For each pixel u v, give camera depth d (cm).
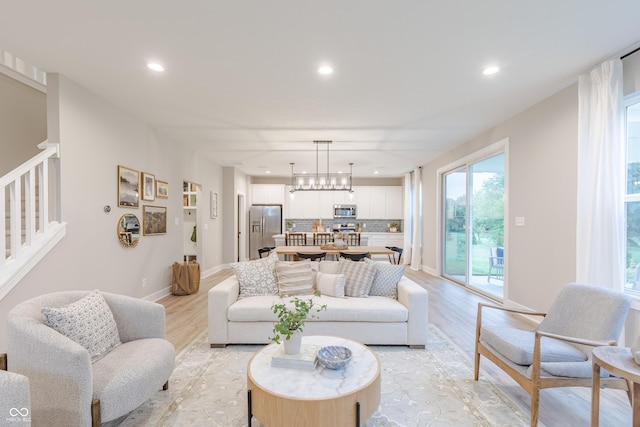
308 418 153
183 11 203
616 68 255
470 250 543
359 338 290
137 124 411
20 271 250
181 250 538
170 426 183
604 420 189
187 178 566
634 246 265
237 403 206
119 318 212
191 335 324
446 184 652
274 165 760
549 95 340
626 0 191
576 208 307
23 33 228
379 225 993
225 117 410
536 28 221
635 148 263
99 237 343
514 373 191
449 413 196
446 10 202
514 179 405
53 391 150
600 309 192
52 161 293
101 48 248
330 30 224
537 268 363
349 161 712
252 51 252
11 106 352
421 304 290
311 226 982
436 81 305
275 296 317
